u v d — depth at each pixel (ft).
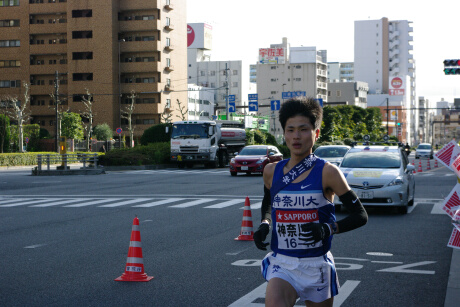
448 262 27.53
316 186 11.26
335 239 34.35
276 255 11.57
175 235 36.17
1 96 294.05
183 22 317.42
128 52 294.05
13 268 26.48
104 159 136.98
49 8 290.97
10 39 294.46
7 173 122.42
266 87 476.54
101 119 288.10
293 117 11.51
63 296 21.35
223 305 20.04
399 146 54.03
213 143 133.39
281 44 522.06
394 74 617.62
